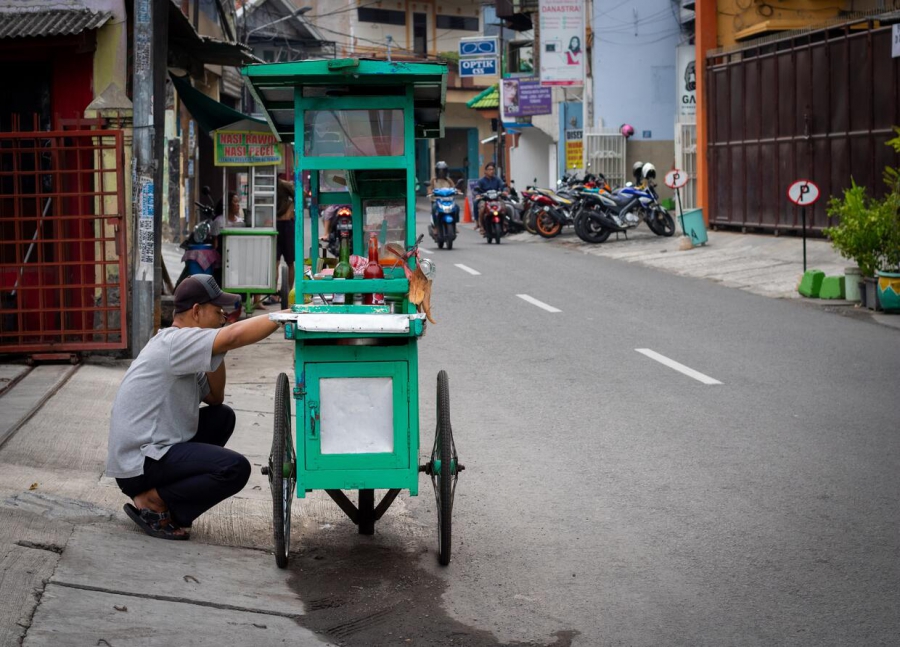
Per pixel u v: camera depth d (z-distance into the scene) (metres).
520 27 41.69
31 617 4.29
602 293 15.83
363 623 4.62
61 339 9.91
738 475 6.75
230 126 12.86
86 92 10.40
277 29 39.75
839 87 19.69
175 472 5.39
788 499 6.25
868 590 4.91
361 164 5.33
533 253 22.50
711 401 8.82
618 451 7.38
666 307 14.30
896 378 9.59
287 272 12.83
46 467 6.61
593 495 6.43
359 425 5.14
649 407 8.66
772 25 22.08
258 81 5.23
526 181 41.59
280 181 14.07
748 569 5.20
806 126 20.59
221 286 12.90
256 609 4.72
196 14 19.83
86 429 7.57
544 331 12.51
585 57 31.23
